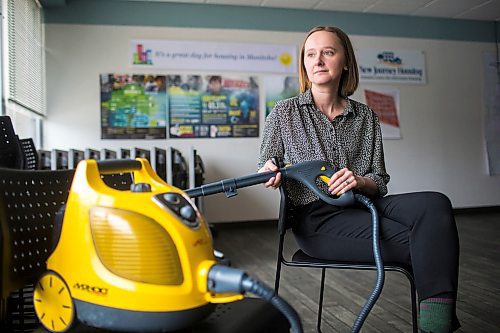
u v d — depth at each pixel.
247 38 5.11
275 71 5.18
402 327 1.98
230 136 5.10
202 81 5.02
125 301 0.72
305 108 1.50
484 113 5.81
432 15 5.57
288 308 0.71
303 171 1.27
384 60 5.49
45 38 4.68
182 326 0.73
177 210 0.76
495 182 5.86
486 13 5.54
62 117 4.72
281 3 5.06
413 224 1.20
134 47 4.86
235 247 3.93
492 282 2.70
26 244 0.89
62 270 0.78
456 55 5.72
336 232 1.32
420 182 5.62
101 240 0.74
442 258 1.14
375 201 1.34
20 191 0.90
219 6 5.04
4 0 3.40
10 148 1.48
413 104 5.59
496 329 1.95
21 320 1.33
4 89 3.42
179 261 0.73
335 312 2.20
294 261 1.33
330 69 1.44
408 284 2.66
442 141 5.68
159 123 4.93
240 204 5.11
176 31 4.95
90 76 4.77
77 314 0.76
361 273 2.94
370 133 1.50
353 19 5.39
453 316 1.14
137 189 0.78
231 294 0.75
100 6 4.78
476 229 4.61
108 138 4.82
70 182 1.05
